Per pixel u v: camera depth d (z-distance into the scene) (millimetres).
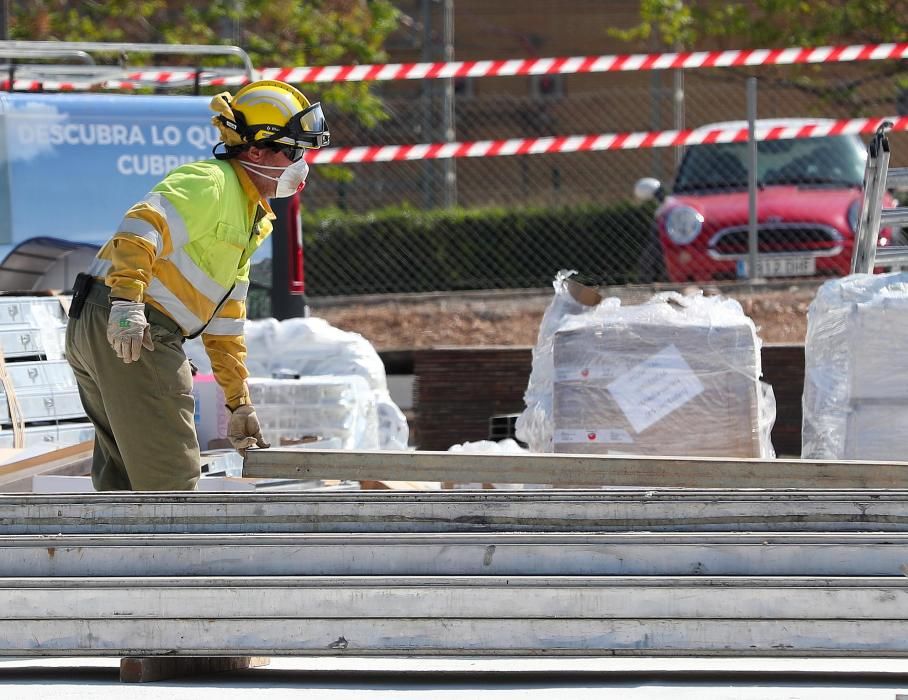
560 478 13477
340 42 57969
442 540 11656
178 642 11594
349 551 11719
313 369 23438
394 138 54750
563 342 16672
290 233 27672
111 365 14430
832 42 56938
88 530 12195
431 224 44562
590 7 82250
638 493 11820
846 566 11352
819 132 37844
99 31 55531
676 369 16312
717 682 11305
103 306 14391
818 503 11656
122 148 26109
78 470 19109
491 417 23938
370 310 38875
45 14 54312
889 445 15836
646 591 11281
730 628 11219
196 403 20984
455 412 26062
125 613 11648
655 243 39375
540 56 82688
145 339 13875
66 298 22875
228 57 54656
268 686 11492
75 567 11914
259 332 23578
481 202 55344
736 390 16266
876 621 11102
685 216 37531
